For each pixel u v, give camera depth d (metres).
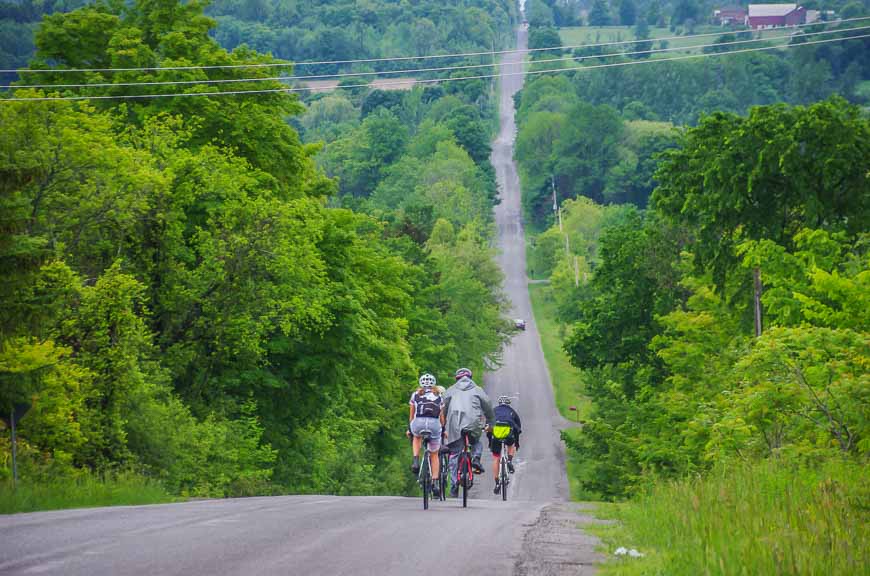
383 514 33.00
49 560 20.16
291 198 96.69
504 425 51.44
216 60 95.19
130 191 68.88
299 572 18.95
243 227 78.06
